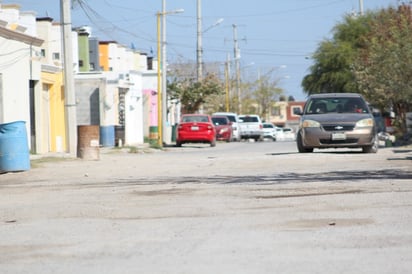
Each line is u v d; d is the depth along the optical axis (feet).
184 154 147.13
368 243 40.09
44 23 219.82
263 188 66.95
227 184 71.72
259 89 544.62
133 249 40.47
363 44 290.56
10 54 141.90
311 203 55.83
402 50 166.71
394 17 217.15
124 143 224.53
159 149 180.04
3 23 139.64
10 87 142.31
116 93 226.17
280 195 61.31
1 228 49.11
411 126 177.06
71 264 37.27
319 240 41.29
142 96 268.21
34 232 46.96
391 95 175.63
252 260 36.68
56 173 94.22
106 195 65.77
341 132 113.39
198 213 52.85
